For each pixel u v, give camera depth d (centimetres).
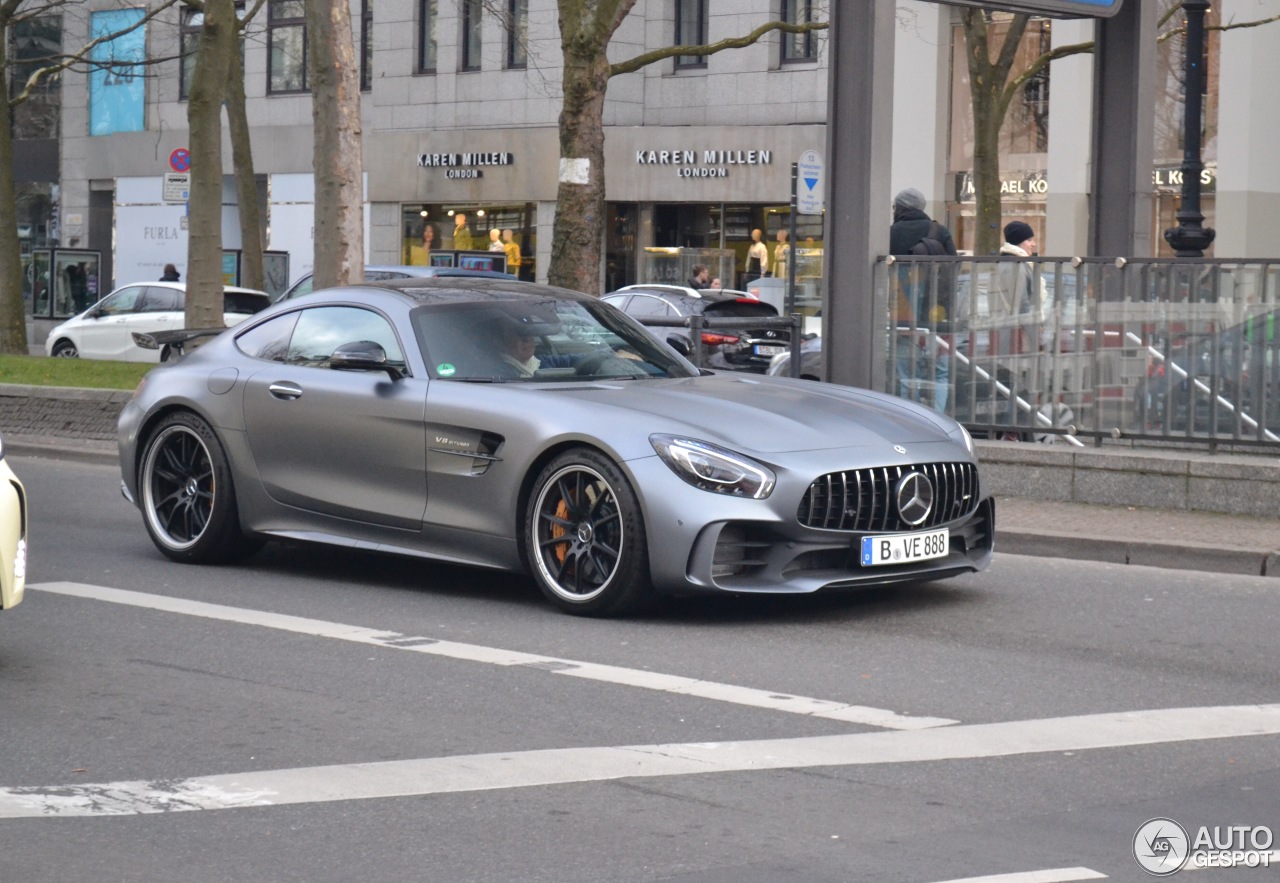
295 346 1002
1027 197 3303
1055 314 1302
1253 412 1227
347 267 1788
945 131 3425
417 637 826
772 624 863
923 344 1357
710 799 557
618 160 3869
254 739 635
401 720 664
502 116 4053
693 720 665
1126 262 1270
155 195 4697
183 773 589
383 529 938
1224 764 606
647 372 966
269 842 512
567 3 1944
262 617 875
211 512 1016
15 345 2647
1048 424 1310
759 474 824
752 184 3706
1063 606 933
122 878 480
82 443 1717
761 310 2573
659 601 897
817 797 560
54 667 759
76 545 1122
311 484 966
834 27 1359
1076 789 571
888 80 1355
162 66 4678
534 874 483
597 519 859
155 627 850
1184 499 1211
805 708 686
